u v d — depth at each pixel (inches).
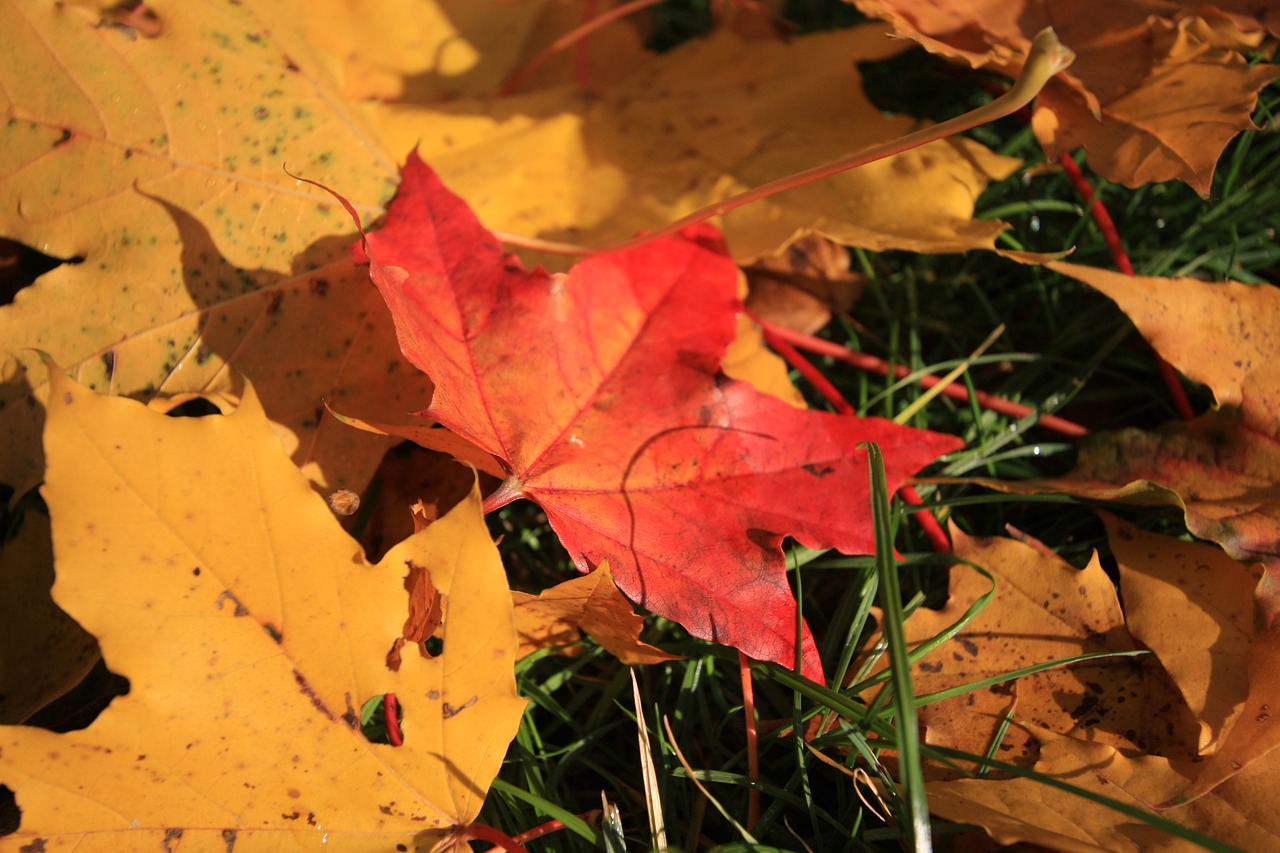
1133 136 11.6
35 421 10.9
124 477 9.7
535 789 10.9
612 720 11.4
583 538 10.7
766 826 10.8
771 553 10.8
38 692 10.8
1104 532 12.2
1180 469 11.6
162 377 11.1
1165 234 13.2
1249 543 11.0
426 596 10.3
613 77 13.5
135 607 9.7
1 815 10.3
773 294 13.0
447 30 13.3
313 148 11.6
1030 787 10.4
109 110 11.1
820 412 11.2
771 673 10.9
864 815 10.9
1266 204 12.7
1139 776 10.4
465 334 10.9
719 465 11.1
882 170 12.2
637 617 10.2
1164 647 10.9
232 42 11.4
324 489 11.2
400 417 11.4
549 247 12.0
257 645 9.9
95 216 11.1
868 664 11.1
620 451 11.0
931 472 12.3
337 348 11.4
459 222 11.1
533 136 12.6
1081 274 11.4
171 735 9.8
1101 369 12.6
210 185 11.3
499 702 10.1
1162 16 11.8
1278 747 10.4
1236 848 9.9
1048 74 10.0
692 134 12.7
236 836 9.9
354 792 10.1
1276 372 11.4
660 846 10.5
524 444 10.8
